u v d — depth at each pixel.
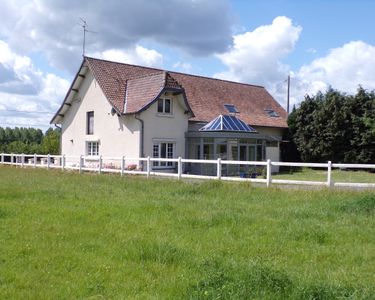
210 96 39.19
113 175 23.84
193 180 20.66
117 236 8.65
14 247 7.78
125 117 30.98
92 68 33.38
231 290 5.44
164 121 31.09
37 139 102.50
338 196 14.06
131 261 7.13
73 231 9.08
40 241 8.27
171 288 5.85
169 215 10.83
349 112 37.44
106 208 11.73
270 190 16.09
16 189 16.03
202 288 5.64
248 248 7.91
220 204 12.88
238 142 32.44
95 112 33.66
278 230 9.31
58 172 26.22
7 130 100.44
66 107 36.44
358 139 37.09
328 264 7.07
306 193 15.07
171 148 31.70
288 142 41.22
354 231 9.24
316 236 8.71
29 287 5.95
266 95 45.38
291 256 7.50
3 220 10.13
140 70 36.62
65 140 36.94
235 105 40.16
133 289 5.88
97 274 6.45
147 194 15.07
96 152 33.94
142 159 23.53
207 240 8.45
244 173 29.31
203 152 31.62
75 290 5.81
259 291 5.48
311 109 39.75
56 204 12.48
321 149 38.41
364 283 6.01
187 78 39.81
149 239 8.30
